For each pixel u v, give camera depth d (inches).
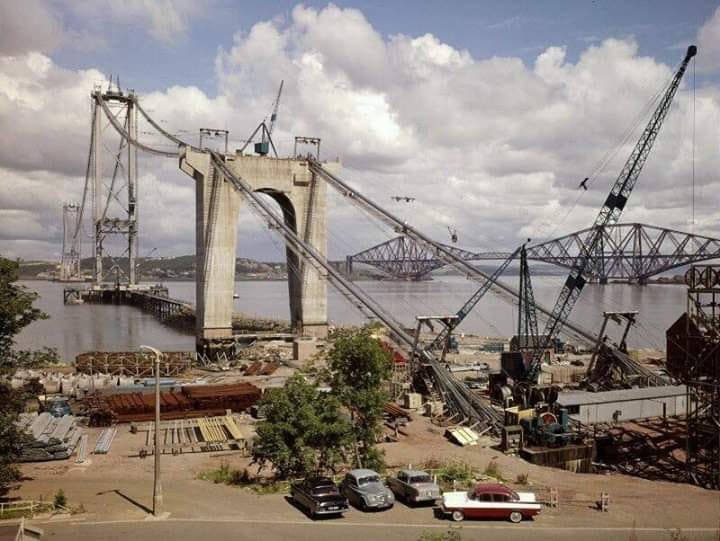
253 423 2881.4
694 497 1942.7
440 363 3774.6
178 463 2251.5
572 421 2974.9
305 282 6067.9
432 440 2738.7
